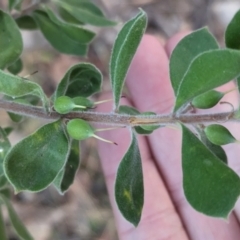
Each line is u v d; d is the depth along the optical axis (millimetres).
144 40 257
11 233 329
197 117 120
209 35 147
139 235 249
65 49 206
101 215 362
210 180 113
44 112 132
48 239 350
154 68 253
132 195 127
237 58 104
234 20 126
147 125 124
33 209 354
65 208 359
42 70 350
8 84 125
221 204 111
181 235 246
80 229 358
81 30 190
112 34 366
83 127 123
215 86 112
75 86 160
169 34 381
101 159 256
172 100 251
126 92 288
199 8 387
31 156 125
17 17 206
